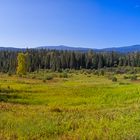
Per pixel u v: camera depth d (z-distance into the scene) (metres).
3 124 23.50
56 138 19.14
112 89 55.81
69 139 18.59
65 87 66.81
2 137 19.36
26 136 19.70
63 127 22.23
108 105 38.47
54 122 23.92
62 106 38.72
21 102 43.38
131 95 45.50
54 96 50.47
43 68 197.62
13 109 32.78
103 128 20.94
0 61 193.75
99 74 153.50
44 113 29.77
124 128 20.45
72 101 44.47
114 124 22.14
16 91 56.72
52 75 136.00
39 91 57.91
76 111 31.95
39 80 103.75
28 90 58.81
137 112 26.89
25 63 131.12
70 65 199.75
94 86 69.50
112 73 163.62
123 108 31.66
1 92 53.34
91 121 24.06
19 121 24.69
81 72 170.62
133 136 17.50
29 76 122.31
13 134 20.27
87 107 36.81
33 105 40.03
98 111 30.78
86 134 19.23
